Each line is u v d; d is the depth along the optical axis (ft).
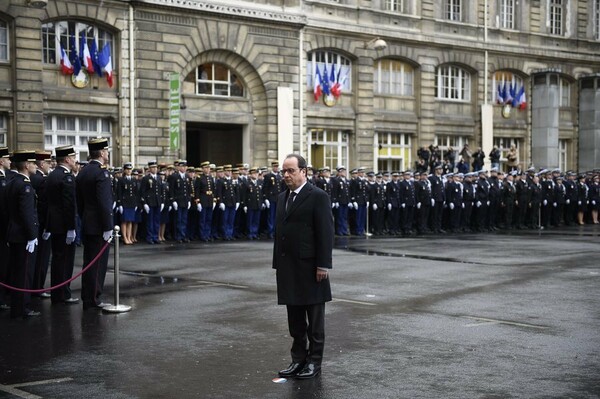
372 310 39.78
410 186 96.84
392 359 29.76
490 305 41.24
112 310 39.34
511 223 108.37
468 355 30.32
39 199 44.37
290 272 27.66
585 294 44.96
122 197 77.00
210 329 35.22
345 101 125.90
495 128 147.84
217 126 115.96
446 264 59.77
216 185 84.43
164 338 33.47
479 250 71.87
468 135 144.05
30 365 29.12
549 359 29.63
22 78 91.61
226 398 24.90
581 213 119.55
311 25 118.52
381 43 120.06
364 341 32.81
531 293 45.29
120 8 99.71
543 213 113.70
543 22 154.81
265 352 30.99
